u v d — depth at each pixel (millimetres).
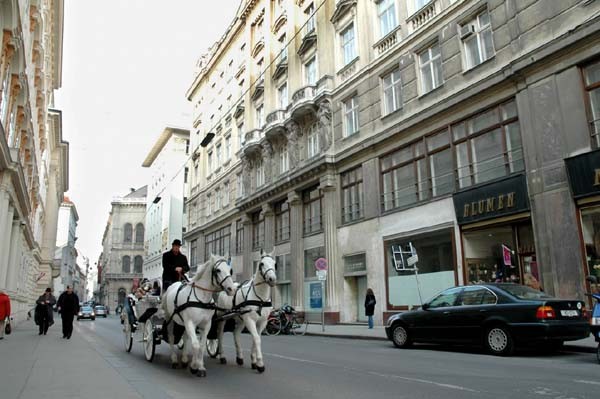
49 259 56344
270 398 6094
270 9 35312
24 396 5832
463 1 18312
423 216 19219
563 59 14391
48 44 31516
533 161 14961
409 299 19500
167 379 7543
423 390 6578
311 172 26219
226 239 40094
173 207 61219
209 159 47125
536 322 9805
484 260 16641
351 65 24984
